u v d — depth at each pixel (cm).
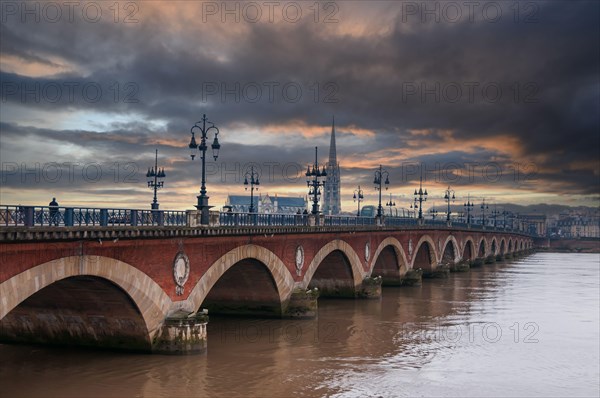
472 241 13188
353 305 6309
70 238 2889
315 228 5569
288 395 3194
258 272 4972
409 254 8644
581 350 4394
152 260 3538
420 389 3391
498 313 5938
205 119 4206
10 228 2575
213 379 3381
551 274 10862
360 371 3691
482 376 3681
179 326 3666
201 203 4100
